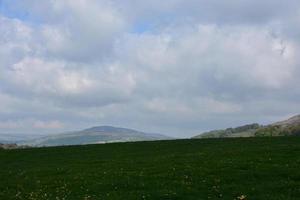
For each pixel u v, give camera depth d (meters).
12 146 110.38
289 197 31.80
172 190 34.94
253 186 35.22
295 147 53.09
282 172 38.78
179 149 63.62
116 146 71.69
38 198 34.91
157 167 45.44
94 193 35.66
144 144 72.81
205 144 67.75
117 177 40.94
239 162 44.50
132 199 32.81
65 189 37.72
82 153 65.00
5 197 36.03
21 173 48.34
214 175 39.44
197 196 33.44
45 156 63.78
